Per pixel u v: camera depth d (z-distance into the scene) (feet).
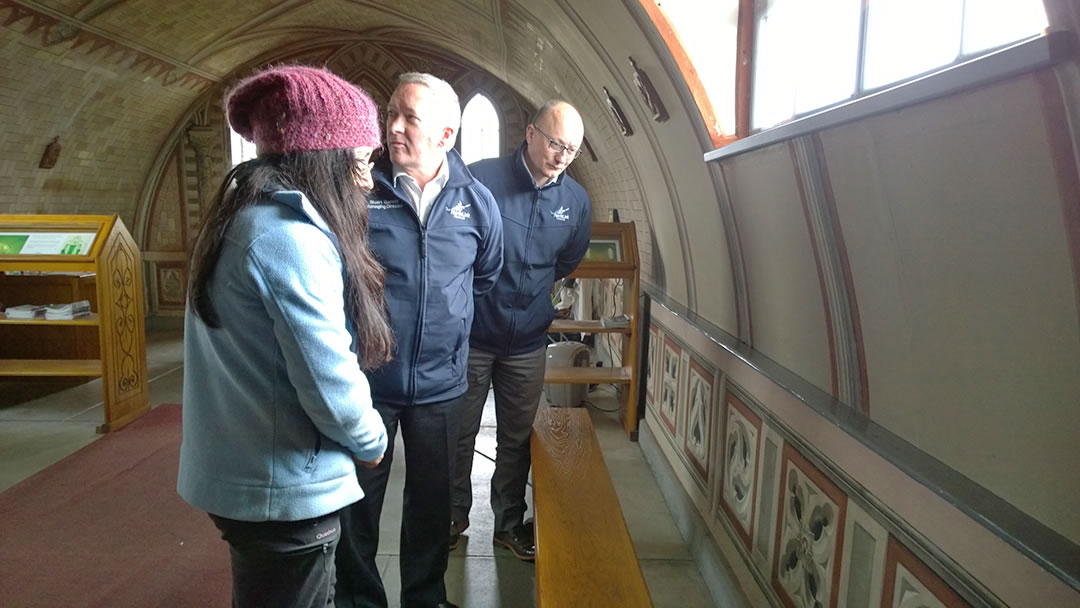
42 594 8.20
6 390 16.81
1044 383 3.14
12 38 16.05
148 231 25.79
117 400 14.28
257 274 3.84
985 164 3.35
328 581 4.66
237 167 4.17
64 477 11.64
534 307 8.39
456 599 8.26
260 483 4.17
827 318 5.55
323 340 3.95
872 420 4.96
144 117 23.04
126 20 17.88
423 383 6.49
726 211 7.76
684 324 10.36
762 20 6.95
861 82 4.96
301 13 21.39
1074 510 2.98
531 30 13.51
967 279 3.66
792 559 6.05
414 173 6.15
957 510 3.57
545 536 6.61
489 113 25.84
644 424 13.62
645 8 7.23
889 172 4.20
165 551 9.23
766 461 6.75
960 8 3.88
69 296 17.29
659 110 8.61
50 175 20.86
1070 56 2.57
